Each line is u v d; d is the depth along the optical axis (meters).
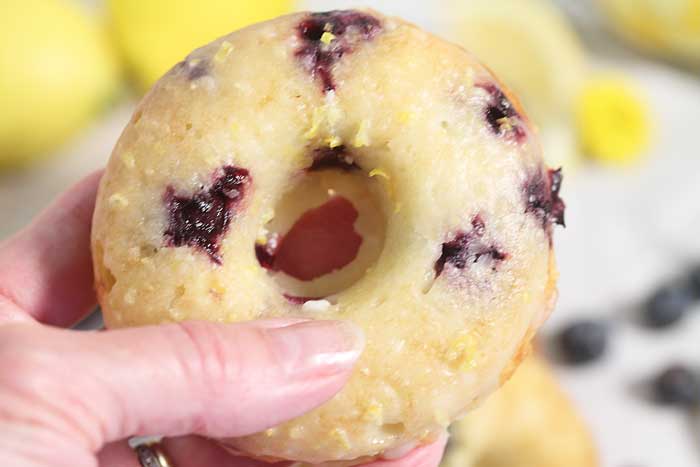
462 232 0.25
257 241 0.26
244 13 0.41
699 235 0.44
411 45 0.26
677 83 0.49
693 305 0.43
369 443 0.25
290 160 0.25
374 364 0.24
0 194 0.42
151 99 0.25
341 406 0.25
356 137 0.25
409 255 0.25
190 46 0.41
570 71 0.46
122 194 0.25
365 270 0.26
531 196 0.25
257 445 0.25
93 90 0.42
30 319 0.29
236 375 0.24
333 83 0.25
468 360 0.25
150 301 0.25
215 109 0.25
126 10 0.41
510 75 0.45
